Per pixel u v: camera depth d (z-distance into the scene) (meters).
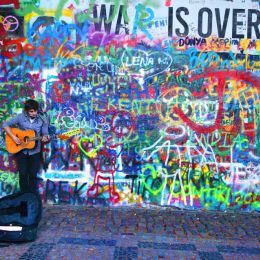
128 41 7.07
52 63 7.11
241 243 5.69
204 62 7.07
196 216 6.91
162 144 7.13
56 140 7.16
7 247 5.27
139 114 7.12
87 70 7.11
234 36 7.07
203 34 7.06
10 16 7.11
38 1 7.08
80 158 7.16
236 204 7.15
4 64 7.15
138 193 7.15
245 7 7.07
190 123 7.11
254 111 7.11
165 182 7.14
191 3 7.05
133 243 5.54
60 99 7.14
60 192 7.18
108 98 7.12
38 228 6.05
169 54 7.07
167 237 5.84
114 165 7.15
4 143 7.18
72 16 7.08
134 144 7.14
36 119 6.80
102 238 5.70
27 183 6.83
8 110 7.15
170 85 7.09
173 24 7.06
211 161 7.13
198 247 5.47
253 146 7.13
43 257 4.96
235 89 7.09
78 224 6.29
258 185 7.14
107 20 7.07
